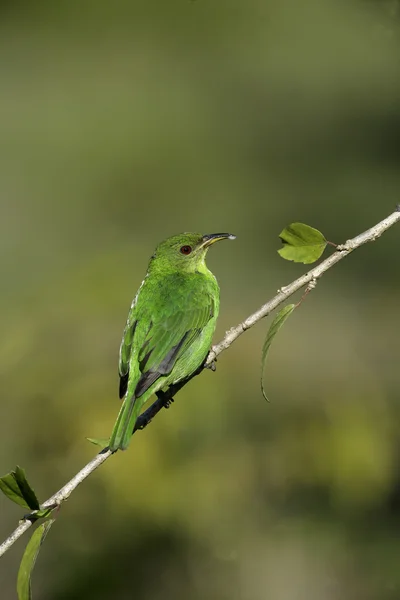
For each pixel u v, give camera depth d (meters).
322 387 14.20
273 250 21.39
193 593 12.23
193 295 8.48
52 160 27.08
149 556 12.41
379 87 29.03
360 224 22.05
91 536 12.41
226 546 12.36
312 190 23.78
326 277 19.80
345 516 12.87
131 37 33.84
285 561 12.36
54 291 14.84
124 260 16.02
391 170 24.77
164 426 12.50
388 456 13.38
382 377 14.84
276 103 29.58
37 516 6.00
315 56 30.39
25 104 30.97
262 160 25.77
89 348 13.78
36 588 12.00
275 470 12.85
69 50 33.66
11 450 12.65
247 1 31.33
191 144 26.97
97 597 12.05
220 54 32.84
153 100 30.52
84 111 29.69
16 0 34.00
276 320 6.19
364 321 17.17
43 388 13.06
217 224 23.19
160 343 8.05
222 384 13.15
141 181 25.72
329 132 27.09
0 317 14.62
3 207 24.22
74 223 23.61
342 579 12.18
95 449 12.56
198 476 12.42
